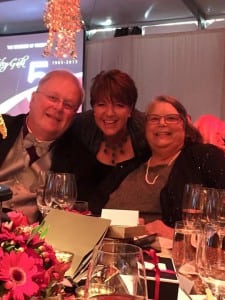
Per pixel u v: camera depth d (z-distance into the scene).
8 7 5.21
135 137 2.13
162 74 5.09
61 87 2.03
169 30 5.34
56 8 3.19
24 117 2.07
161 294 0.86
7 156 2.00
